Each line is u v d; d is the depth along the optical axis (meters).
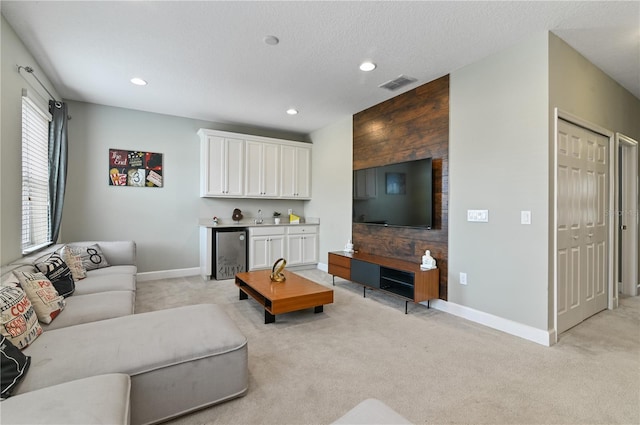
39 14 2.26
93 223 4.35
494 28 2.45
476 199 2.99
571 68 2.72
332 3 2.14
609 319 3.02
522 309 2.64
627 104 3.66
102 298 2.38
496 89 2.83
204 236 4.81
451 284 3.23
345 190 4.97
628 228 3.83
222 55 2.90
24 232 2.89
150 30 2.48
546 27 2.44
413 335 2.68
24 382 1.26
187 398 1.60
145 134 4.67
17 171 2.53
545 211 2.50
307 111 4.64
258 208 5.68
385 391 1.86
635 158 3.78
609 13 2.24
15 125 2.49
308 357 2.28
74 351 1.51
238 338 1.79
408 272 3.28
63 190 3.61
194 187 5.07
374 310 3.34
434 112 3.43
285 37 2.59
